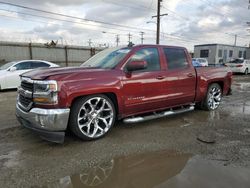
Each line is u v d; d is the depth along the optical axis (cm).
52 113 333
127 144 369
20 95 387
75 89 349
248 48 3328
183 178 265
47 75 348
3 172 280
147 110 455
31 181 261
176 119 514
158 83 452
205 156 324
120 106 407
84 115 375
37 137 397
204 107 591
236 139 391
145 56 445
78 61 2430
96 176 273
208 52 2930
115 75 396
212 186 247
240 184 251
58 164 301
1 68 1019
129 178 268
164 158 319
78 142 376
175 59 499
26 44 2078
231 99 793
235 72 2002
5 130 435
